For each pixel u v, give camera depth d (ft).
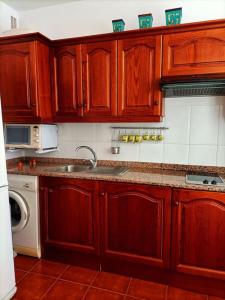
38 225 7.17
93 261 6.78
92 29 7.84
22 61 7.07
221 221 5.40
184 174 6.68
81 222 6.67
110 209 6.33
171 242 5.85
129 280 6.31
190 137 7.06
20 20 8.67
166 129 7.27
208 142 6.90
